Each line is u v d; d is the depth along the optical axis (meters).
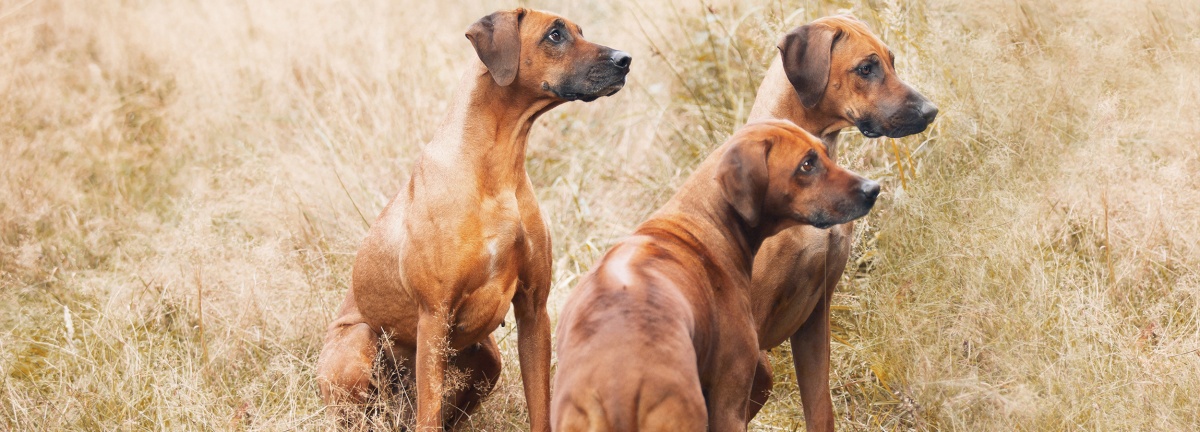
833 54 6.03
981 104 7.82
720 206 5.36
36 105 11.59
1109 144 7.53
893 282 7.00
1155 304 6.82
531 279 6.20
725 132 9.15
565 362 4.67
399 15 13.45
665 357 4.47
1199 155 7.59
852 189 5.22
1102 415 5.88
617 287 4.75
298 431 6.33
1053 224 7.41
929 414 6.36
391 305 6.34
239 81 11.99
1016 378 6.23
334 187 9.24
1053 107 7.90
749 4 10.38
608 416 4.43
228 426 6.43
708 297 5.07
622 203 9.43
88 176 10.70
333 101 10.74
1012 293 6.57
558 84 6.00
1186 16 8.55
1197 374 6.02
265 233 8.93
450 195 5.91
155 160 11.09
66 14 13.52
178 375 6.90
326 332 7.30
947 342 6.51
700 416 4.50
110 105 11.77
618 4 12.65
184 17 13.56
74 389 6.82
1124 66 8.05
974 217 7.03
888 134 6.00
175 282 8.13
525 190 6.17
